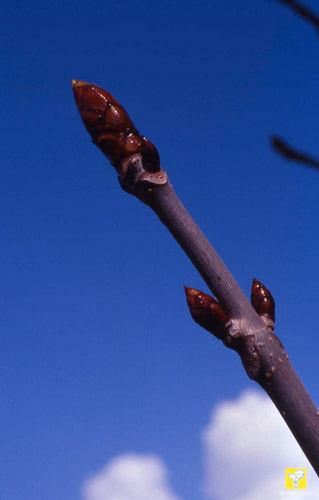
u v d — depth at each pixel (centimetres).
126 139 26
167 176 26
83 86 27
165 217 26
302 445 25
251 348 26
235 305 26
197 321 26
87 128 26
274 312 27
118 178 27
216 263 26
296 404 25
